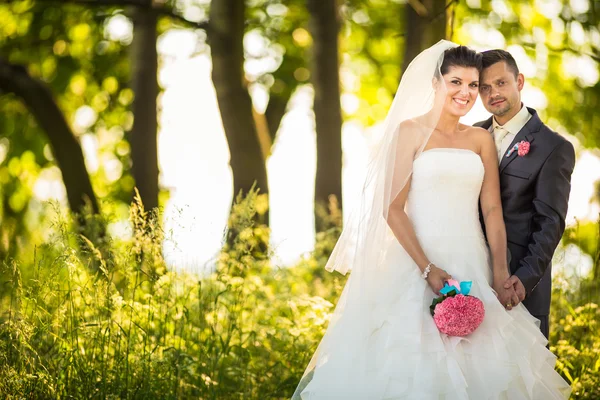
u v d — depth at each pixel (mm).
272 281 9727
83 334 7777
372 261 6785
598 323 8875
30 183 20109
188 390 8062
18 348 7484
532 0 17469
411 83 6891
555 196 6766
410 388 6293
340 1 14336
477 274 6652
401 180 6727
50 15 17516
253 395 8398
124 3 14320
